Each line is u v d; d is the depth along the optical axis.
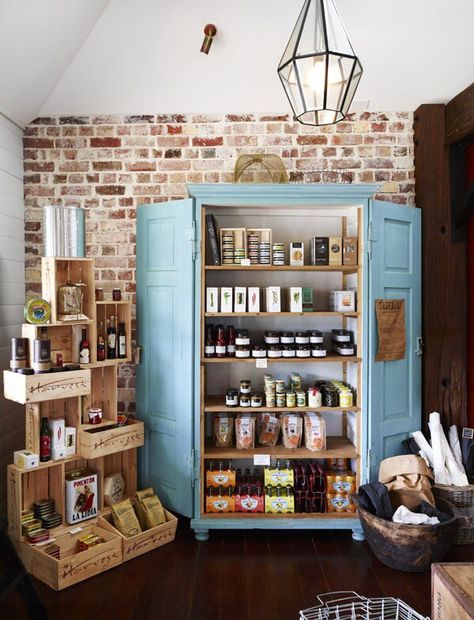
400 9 2.66
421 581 2.36
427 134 3.11
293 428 2.94
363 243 2.80
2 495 2.86
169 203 2.87
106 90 3.04
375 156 3.19
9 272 2.97
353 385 2.99
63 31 2.59
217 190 2.74
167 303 2.90
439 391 3.10
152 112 3.18
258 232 2.92
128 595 2.25
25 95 2.86
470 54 2.86
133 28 2.75
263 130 3.19
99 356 2.76
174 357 2.87
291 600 2.21
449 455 2.85
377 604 2.16
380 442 2.86
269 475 2.86
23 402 2.34
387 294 2.91
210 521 2.78
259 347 2.87
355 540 2.79
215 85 3.04
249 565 2.52
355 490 2.85
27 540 2.46
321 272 3.19
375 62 2.91
